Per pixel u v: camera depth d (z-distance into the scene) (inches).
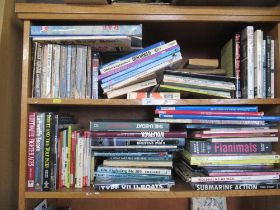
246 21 32.0
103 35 30.4
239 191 30.8
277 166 32.8
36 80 31.3
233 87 33.0
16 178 35.9
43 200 36.4
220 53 41.1
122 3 31.6
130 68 32.1
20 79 37.2
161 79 32.9
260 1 30.5
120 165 32.0
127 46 33.0
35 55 31.3
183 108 32.0
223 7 31.4
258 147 32.4
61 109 42.4
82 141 32.6
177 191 30.5
